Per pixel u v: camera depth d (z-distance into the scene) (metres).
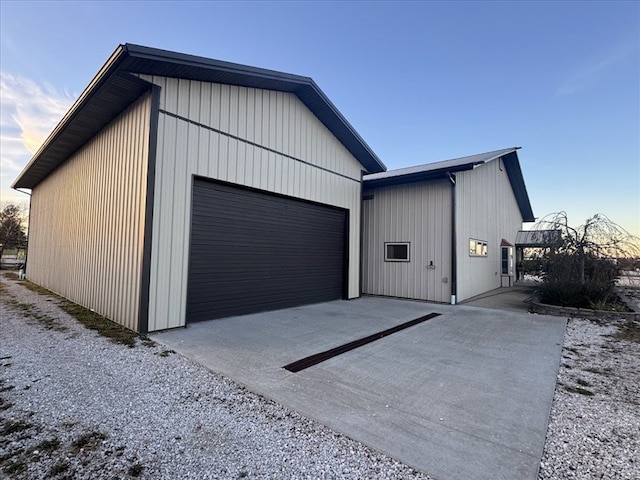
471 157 11.23
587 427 2.41
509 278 14.02
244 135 6.30
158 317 4.88
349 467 1.87
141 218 4.89
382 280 10.05
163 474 1.77
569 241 8.18
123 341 4.36
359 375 3.38
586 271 8.02
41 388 2.83
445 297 8.78
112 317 5.59
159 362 3.60
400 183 9.77
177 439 2.12
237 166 6.14
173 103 5.14
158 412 2.48
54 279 9.36
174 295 5.11
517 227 16.70
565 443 2.18
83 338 4.46
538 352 4.37
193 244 5.47
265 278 6.91
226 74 5.55
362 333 5.21
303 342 4.59
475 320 6.52
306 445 2.09
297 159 7.57
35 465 1.80
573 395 3.00
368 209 10.52
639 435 2.30
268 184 6.80
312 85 7.08
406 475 1.81
